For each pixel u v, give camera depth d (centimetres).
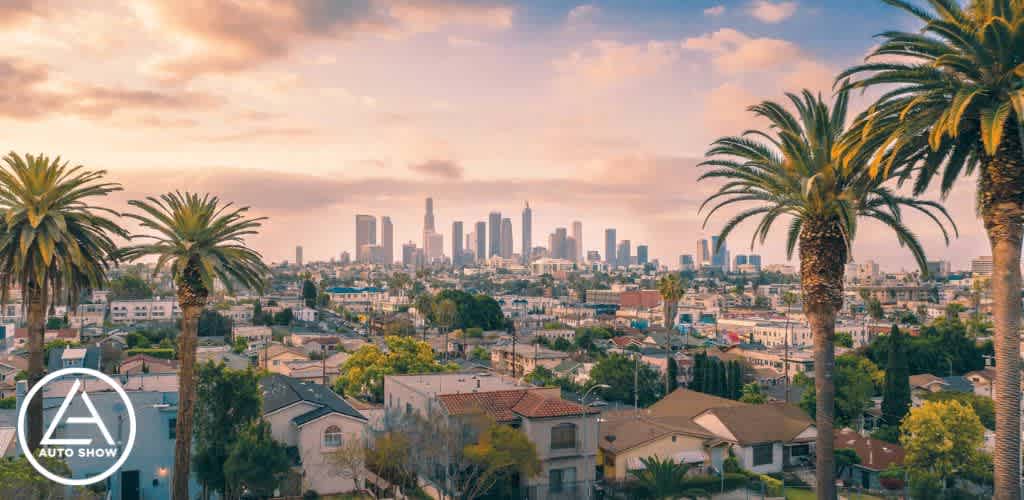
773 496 5569
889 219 3142
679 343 19300
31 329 3769
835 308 3092
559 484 5078
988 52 2303
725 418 6869
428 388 6166
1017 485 2289
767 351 17312
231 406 5075
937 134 2273
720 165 3375
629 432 6047
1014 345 2312
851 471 6800
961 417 6378
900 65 2575
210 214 4062
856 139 2672
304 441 5816
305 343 18138
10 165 3644
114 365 11238
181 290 4016
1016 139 2339
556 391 5975
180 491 3938
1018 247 2333
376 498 5491
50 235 3588
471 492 4984
